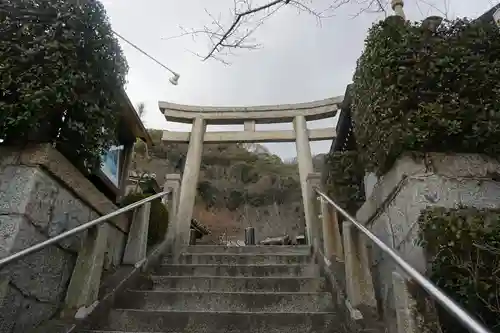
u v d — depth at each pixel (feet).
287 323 7.70
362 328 6.76
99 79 8.84
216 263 13.08
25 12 7.77
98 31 8.68
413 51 7.67
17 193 6.86
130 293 9.25
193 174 20.38
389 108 7.67
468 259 5.39
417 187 6.87
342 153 13.41
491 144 6.99
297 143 21.95
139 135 16.07
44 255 7.34
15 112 7.10
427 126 7.04
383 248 5.36
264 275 11.41
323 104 23.12
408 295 5.18
